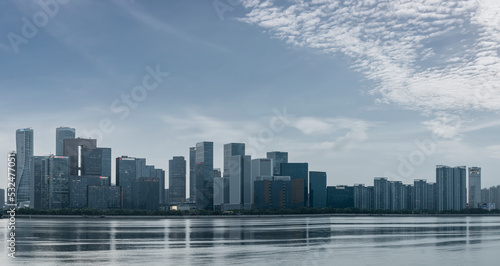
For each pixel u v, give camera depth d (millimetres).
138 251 118625
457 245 142375
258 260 104000
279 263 100312
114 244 136750
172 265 95875
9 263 97750
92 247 127812
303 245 136875
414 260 108312
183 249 123812
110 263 98062
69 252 115875
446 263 105375
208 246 132125
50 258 105000
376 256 113500
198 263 98812
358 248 130125
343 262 103250
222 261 102062
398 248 131625
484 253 122438
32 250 120250
